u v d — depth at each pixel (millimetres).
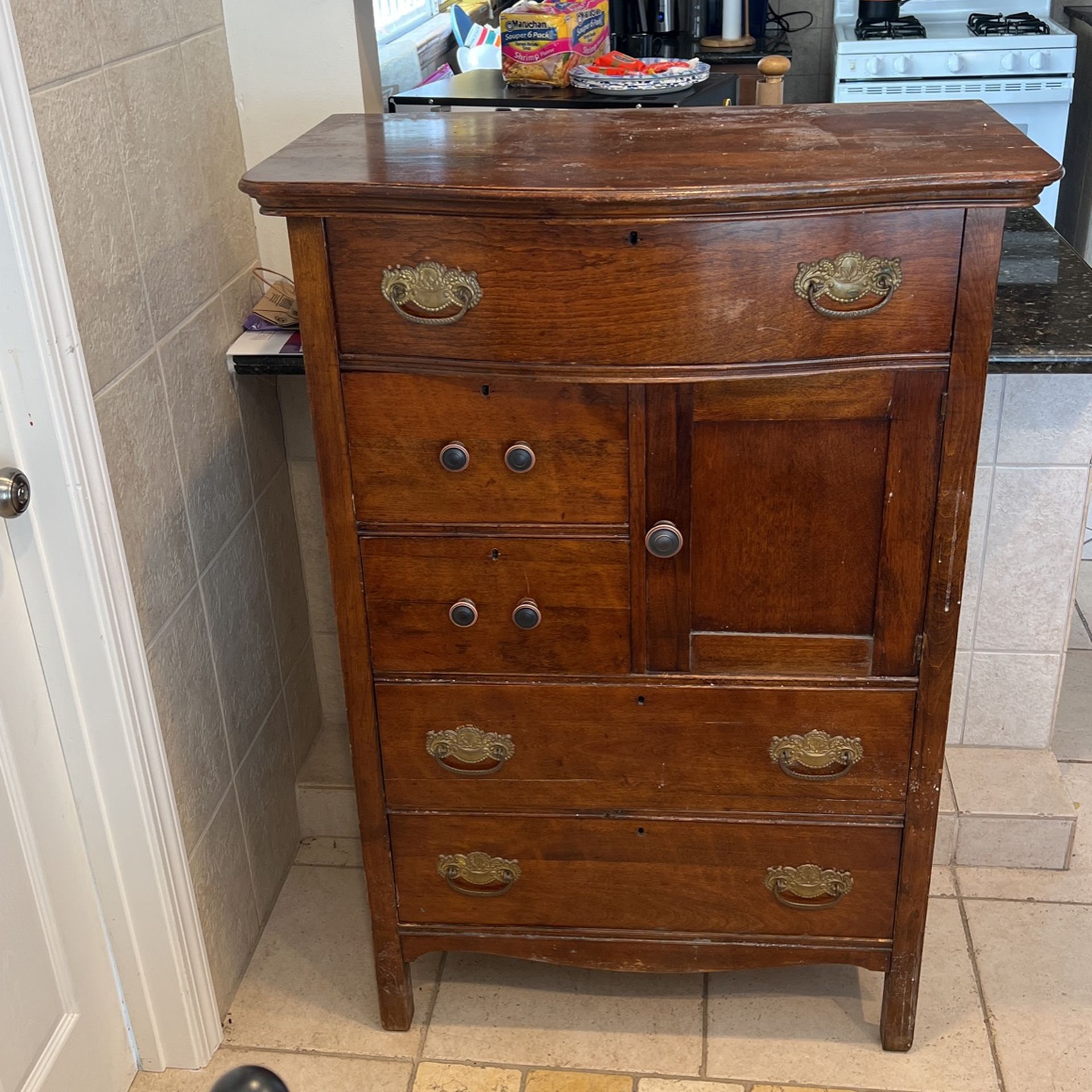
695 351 1406
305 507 2219
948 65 3436
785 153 1423
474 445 1493
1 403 1404
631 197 1300
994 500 2016
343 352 1460
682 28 3840
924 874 1694
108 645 1547
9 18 1271
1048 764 2203
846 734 1622
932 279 1365
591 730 1651
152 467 1655
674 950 1790
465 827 1732
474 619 1591
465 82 2996
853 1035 1871
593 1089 1800
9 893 1499
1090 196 3717
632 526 1520
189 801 1799
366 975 2014
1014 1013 1891
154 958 1764
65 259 1415
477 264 1383
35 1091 1563
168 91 1667
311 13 1846
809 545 1526
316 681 2387
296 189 1350
